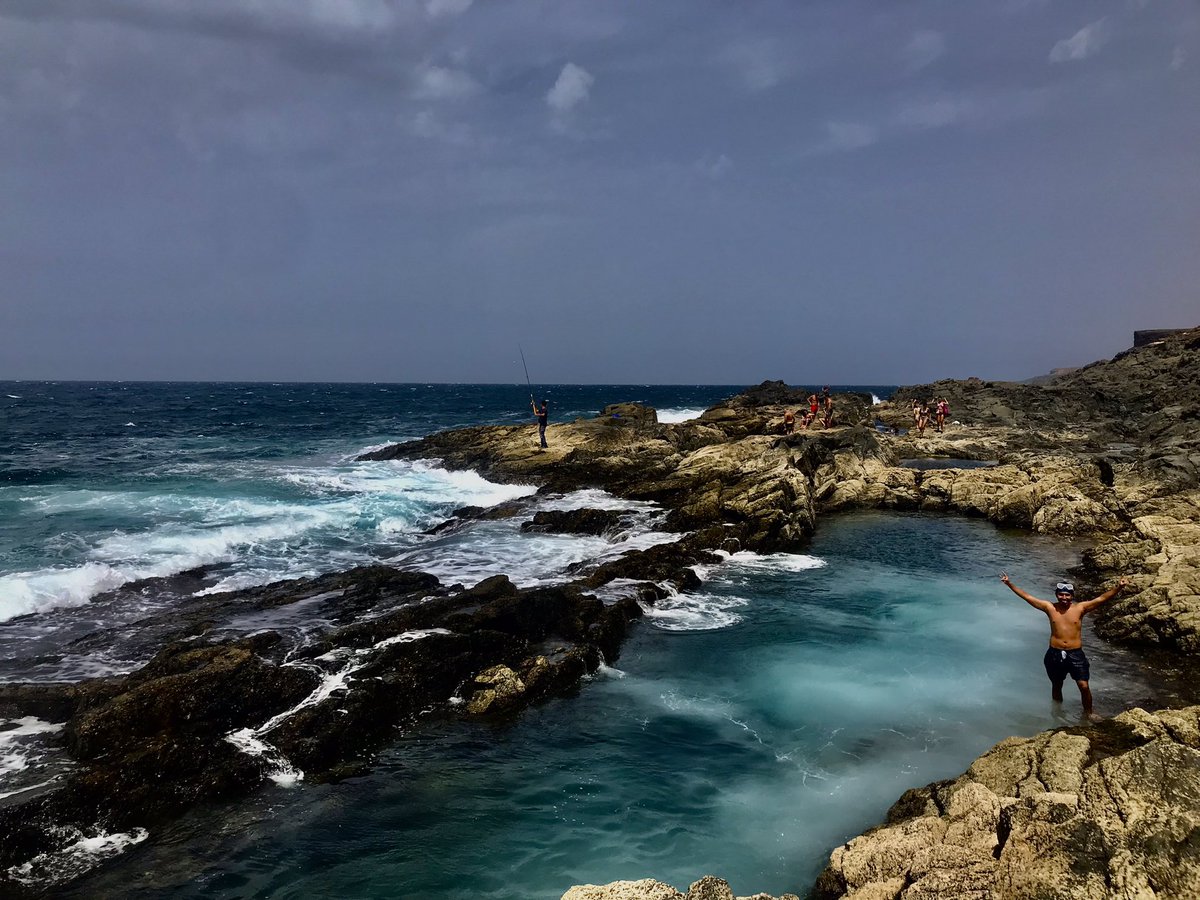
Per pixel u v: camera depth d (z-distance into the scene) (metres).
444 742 9.56
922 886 5.48
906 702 10.45
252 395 139.12
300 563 17.95
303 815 7.92
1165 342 53.94
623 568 16.34
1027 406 47.53
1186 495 20.86
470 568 17.34
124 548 17.88
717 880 5.29
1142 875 4.80
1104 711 9.97
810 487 24.78
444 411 86.62
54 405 85.12
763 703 10.55
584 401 120.00
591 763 8.99
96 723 8.82
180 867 7.04
